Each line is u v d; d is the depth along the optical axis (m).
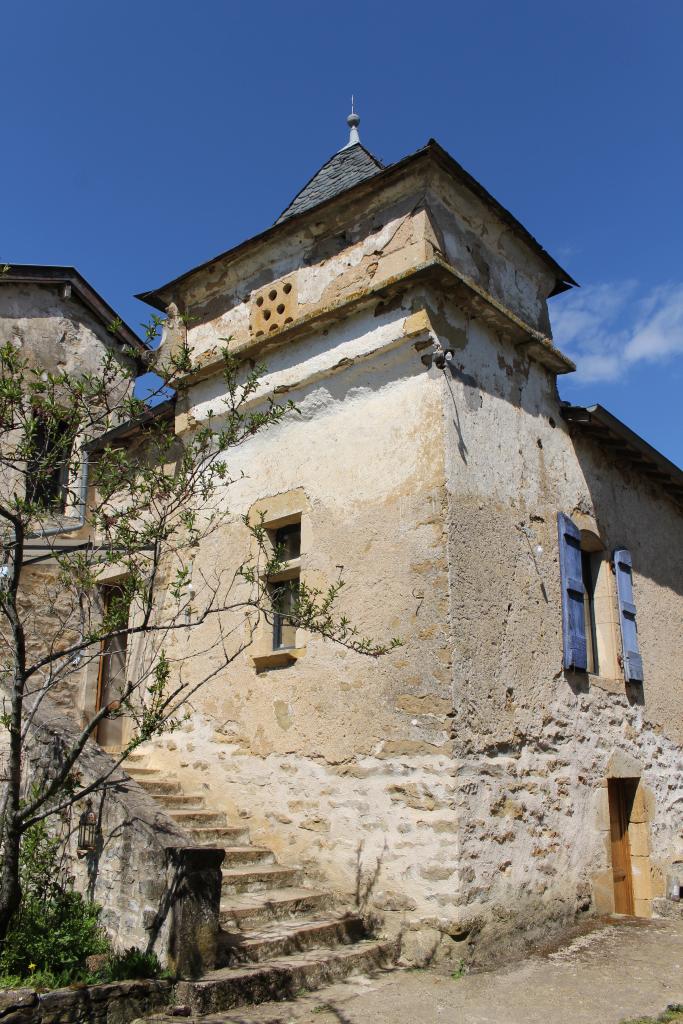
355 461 7.18
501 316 7.46
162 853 5.14
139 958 4.88
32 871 5.79
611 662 8.73
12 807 4.66
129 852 5.38
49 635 9.20
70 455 5.44
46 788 5.89
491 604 6.75
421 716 6.17
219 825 7.18
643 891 8.35
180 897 4.95
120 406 5.23
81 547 6.52
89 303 11.59
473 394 7.16
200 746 7.74
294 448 7.73
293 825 6.78
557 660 7.58
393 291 7.09
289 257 8.15
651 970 5.83
